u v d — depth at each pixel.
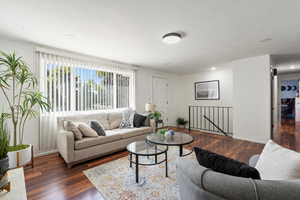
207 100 5.22
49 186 1.76
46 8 1.60
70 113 3.06
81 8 1.61
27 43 2.59
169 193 1.63
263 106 3.39
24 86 2.55
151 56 3.40
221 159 0.93
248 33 2.25
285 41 2.56
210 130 5.00
